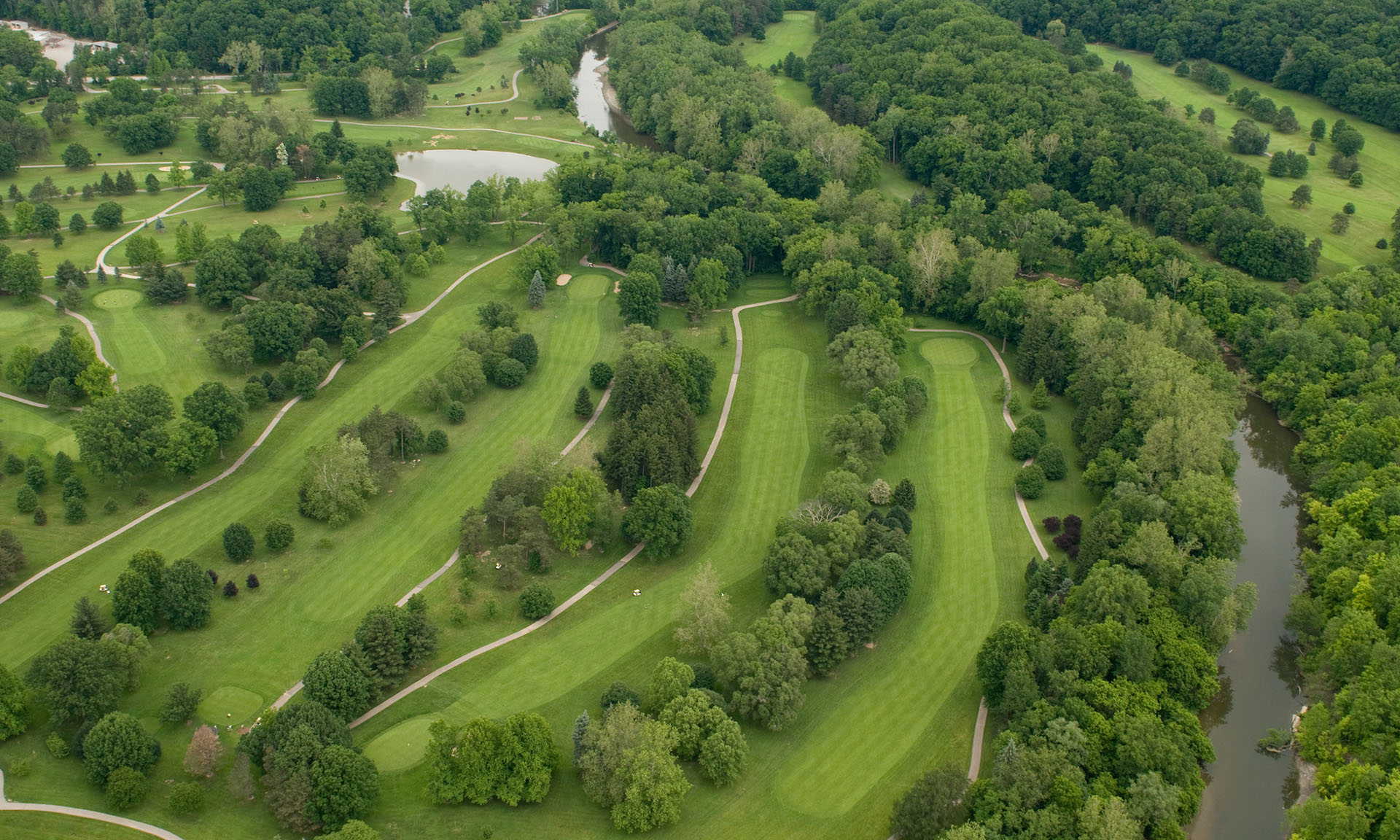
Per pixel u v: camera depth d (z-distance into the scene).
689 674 167.12
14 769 154.38
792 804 156.88
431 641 178.75
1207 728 179.12
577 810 154.25
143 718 165.25
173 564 186.25
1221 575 183.50
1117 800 144.88
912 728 170.00
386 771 158.75
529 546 198.38
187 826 148.38
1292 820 151.75
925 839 145.88
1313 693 180.00
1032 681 165.00
